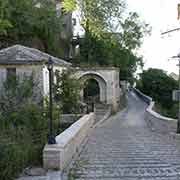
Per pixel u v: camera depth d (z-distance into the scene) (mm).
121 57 55219
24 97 17359
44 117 15750
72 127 14570
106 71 41562
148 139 17516
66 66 32188
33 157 10094
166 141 16625
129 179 8523
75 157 11758
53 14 42438
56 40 44156
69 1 48281
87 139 17250
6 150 8531
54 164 9398
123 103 54062
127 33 55500
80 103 26297
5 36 37062
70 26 51000
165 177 8719
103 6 49062
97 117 34031
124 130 22797
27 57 26859
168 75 61562
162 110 42750
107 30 49625
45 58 26922
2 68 26703
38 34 40219
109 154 12586
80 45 49688
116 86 43219
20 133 11797
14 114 14539
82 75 41344
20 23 37469
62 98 25109
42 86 26203
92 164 10570
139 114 40812
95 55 49219
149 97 55688
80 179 8586
